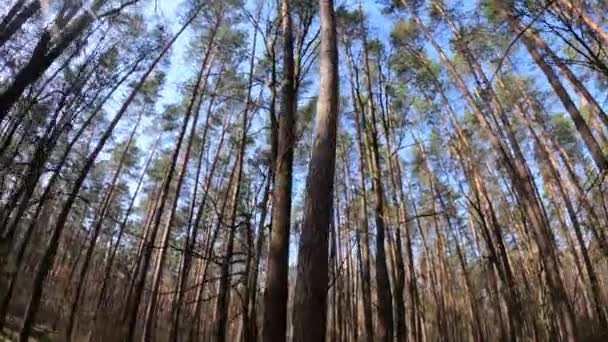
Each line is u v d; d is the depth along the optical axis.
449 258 32.62
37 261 22.28
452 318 29.78
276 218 5.82
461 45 12.24
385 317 9.20
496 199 22.52
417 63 14.02
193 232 16.62
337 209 25.06
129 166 24.78
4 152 11.42
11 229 11.19
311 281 4.08
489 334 29.23
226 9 14.80
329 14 5.52
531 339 16.89
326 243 4.29
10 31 5.87
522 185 10.85
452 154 20.75
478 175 16.00
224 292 10.74
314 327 3.92
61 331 19.92
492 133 11.44
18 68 8.48
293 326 3.99
